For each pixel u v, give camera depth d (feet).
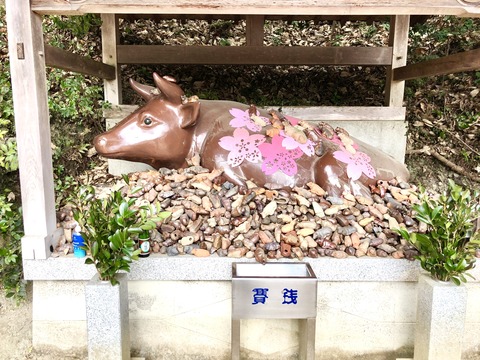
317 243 7.48
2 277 9.05
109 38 13.06
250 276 6.55
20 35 6.89
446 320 6.55
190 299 7.58
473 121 15.25
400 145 13.15
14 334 8.29
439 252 6.56
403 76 12.87
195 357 7.79
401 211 8.28
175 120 8.79
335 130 10.12
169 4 6.89
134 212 6.33
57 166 12.22
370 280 7.45
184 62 13.25
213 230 7.62
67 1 6.86
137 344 7.73
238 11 7.13
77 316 7.70
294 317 6.61
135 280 7.42
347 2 6.97
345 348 7.80
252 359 7.77
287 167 8.66
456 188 6.69
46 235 7.45
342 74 17.83
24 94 7.05
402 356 7.80
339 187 8.60
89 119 13.88
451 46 17.88
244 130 8.98
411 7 7.02
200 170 8.78
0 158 9.75
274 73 17.70
